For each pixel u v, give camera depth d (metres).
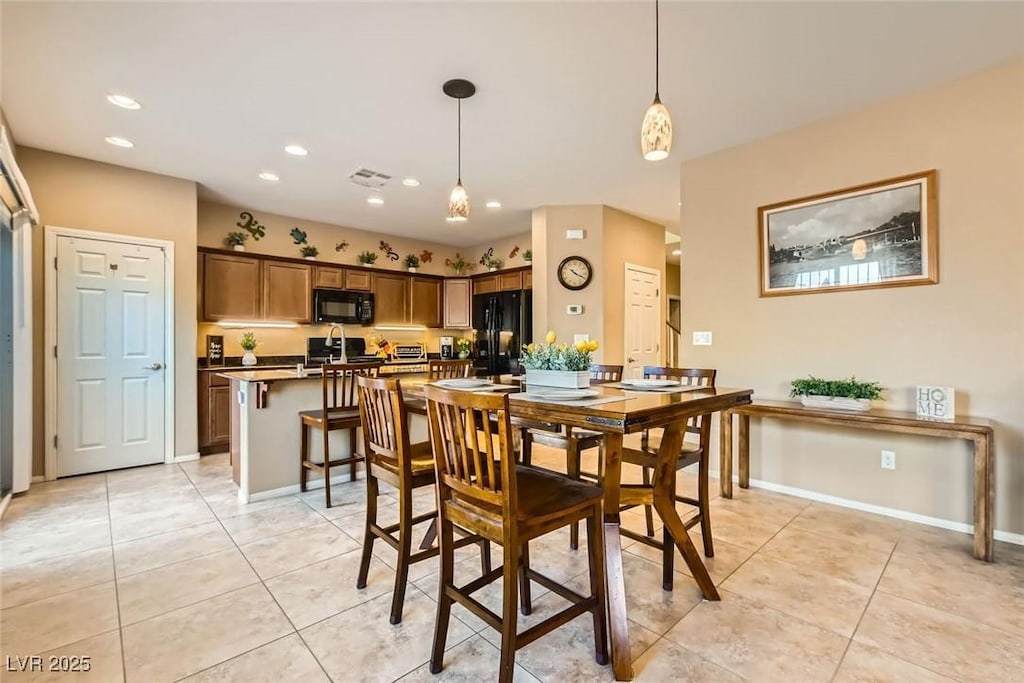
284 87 2.64
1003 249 2.48
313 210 5.23
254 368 4.79
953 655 1.57
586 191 4.52
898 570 2.16
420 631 1.72
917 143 2.72
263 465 3.14
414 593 1.99
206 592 1.98
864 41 2.25
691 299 3.72
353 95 2.73
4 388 3.16
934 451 2.71
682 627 1.73
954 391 2.60
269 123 3.08
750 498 3.18
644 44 2.26
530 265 5.72
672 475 1.95
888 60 2.41
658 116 1.80
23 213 3.13
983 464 2.26
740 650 1.60
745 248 3.43
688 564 1.91
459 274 7.07
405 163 3.80
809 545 2.43
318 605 1.89
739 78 2.57
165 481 3.54
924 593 1.96
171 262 4.06
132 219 3.88
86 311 3.69
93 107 2.86
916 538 2.51
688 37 2.21
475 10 2.02
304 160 3.73
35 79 2.55
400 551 1.77
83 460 3.68
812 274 3.12
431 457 2.04
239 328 5.16
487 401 1.34
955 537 2.53
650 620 1.78
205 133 3.23
